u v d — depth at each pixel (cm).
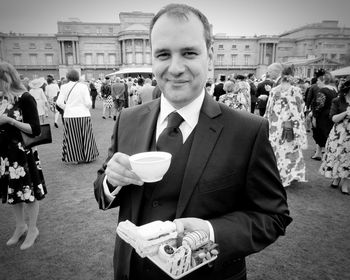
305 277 247
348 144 415
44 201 405
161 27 95
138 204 105
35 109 277
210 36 105
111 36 6062
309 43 6334
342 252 282
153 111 119
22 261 272
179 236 84
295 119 427
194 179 99
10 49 5856
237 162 101
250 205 105
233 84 711
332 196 420
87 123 575
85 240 307
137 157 89
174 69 95
